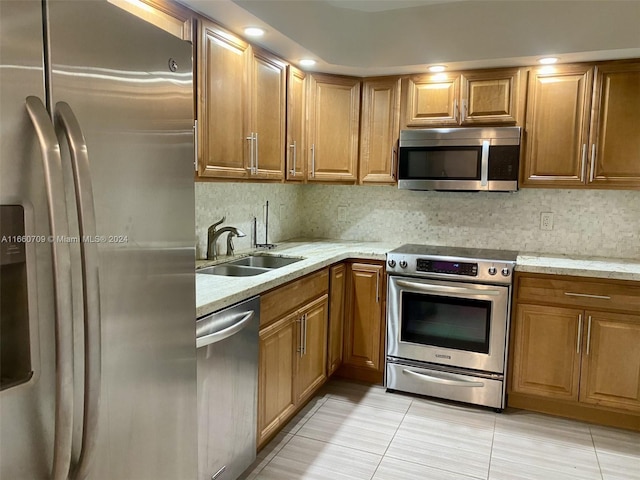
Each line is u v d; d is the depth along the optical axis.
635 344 2.58
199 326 1.66
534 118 2.91
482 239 3.41
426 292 2.92
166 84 1.16
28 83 0.81
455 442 2.50
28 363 0.83
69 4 0.88
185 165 1.25
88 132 0.93
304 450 2.39
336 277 3.04
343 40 2.94
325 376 2.97
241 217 3.12
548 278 2.71
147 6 1.77
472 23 2.76
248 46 2.45
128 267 1.06
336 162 3.27
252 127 2.52
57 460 0.87
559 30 2.62
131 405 1.09
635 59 2.69
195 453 1.37
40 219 0.83
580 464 2.31
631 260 2.93
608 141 2.78
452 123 3.08
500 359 2.81
